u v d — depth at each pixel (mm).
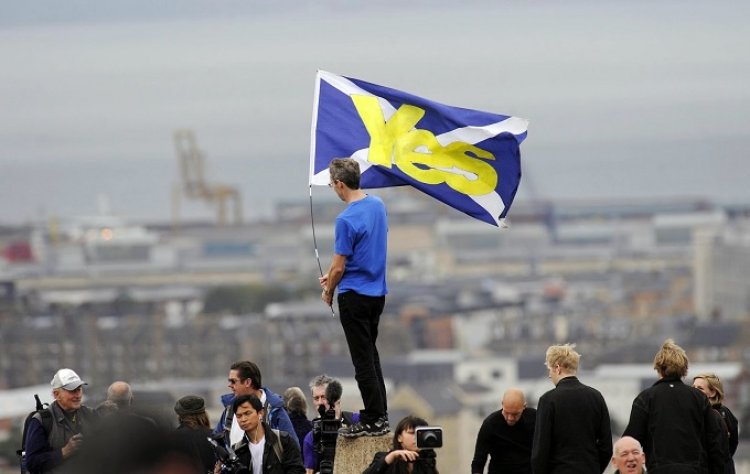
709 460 38969
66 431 39438
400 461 35844
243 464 38438
